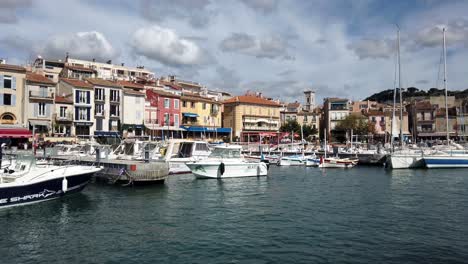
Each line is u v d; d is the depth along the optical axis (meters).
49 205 22.61
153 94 73.00
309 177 40.31
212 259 13.88
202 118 82.81
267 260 13.79
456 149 52.94
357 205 24.06
